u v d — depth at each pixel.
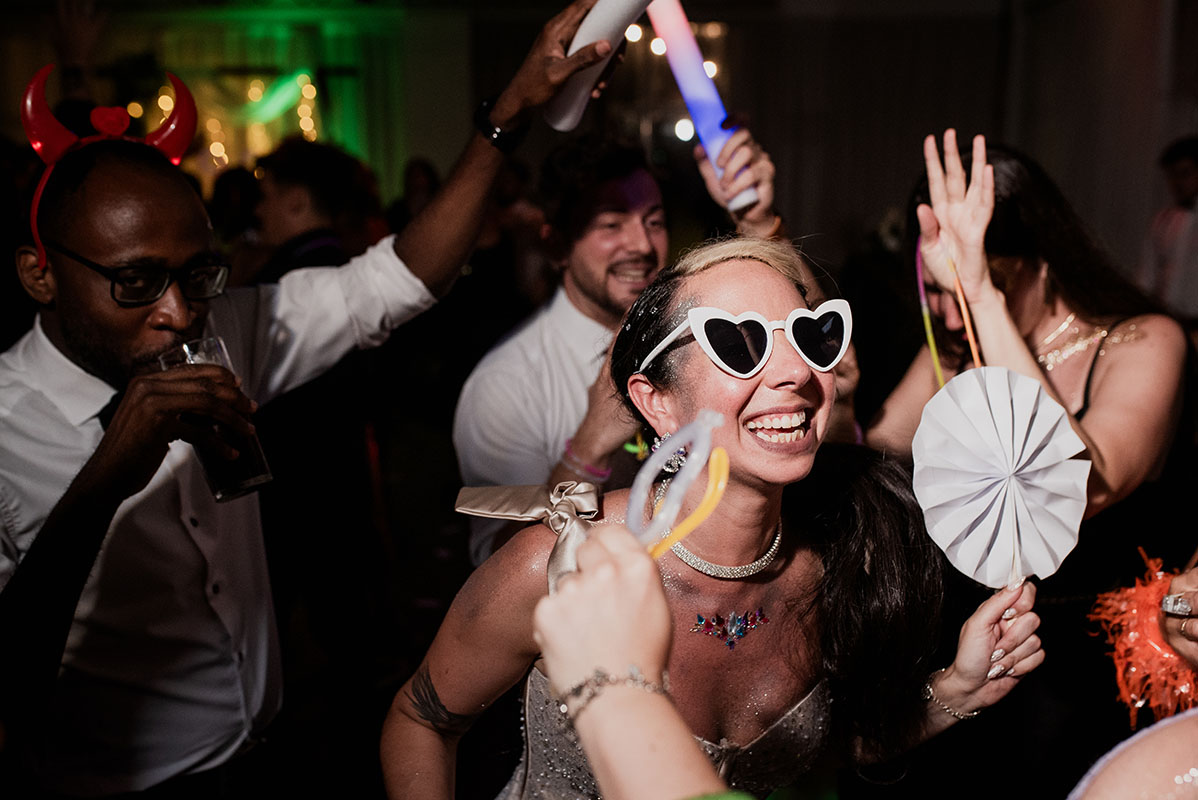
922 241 1.65
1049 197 1.84
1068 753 1.93
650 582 0.79
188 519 1.62
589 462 1.69
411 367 7.21
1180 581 1.31
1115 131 8.66
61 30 3.31
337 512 2.90
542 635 0.79
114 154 1.48
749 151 1.94
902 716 1.45
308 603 3.09
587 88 1.79
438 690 1.40
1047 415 1.23
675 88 10.27
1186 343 1.79
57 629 1.30
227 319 1.84
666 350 1.21
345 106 11.20
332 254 3.17
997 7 10.98
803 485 1.45
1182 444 1.84
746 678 1.39
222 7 10.60
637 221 2.22
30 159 3.31
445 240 1.89
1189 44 7.55
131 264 1.44
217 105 11.01
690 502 1.28
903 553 1.42
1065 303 1.88
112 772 1.63
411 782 1.39
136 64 8.96
